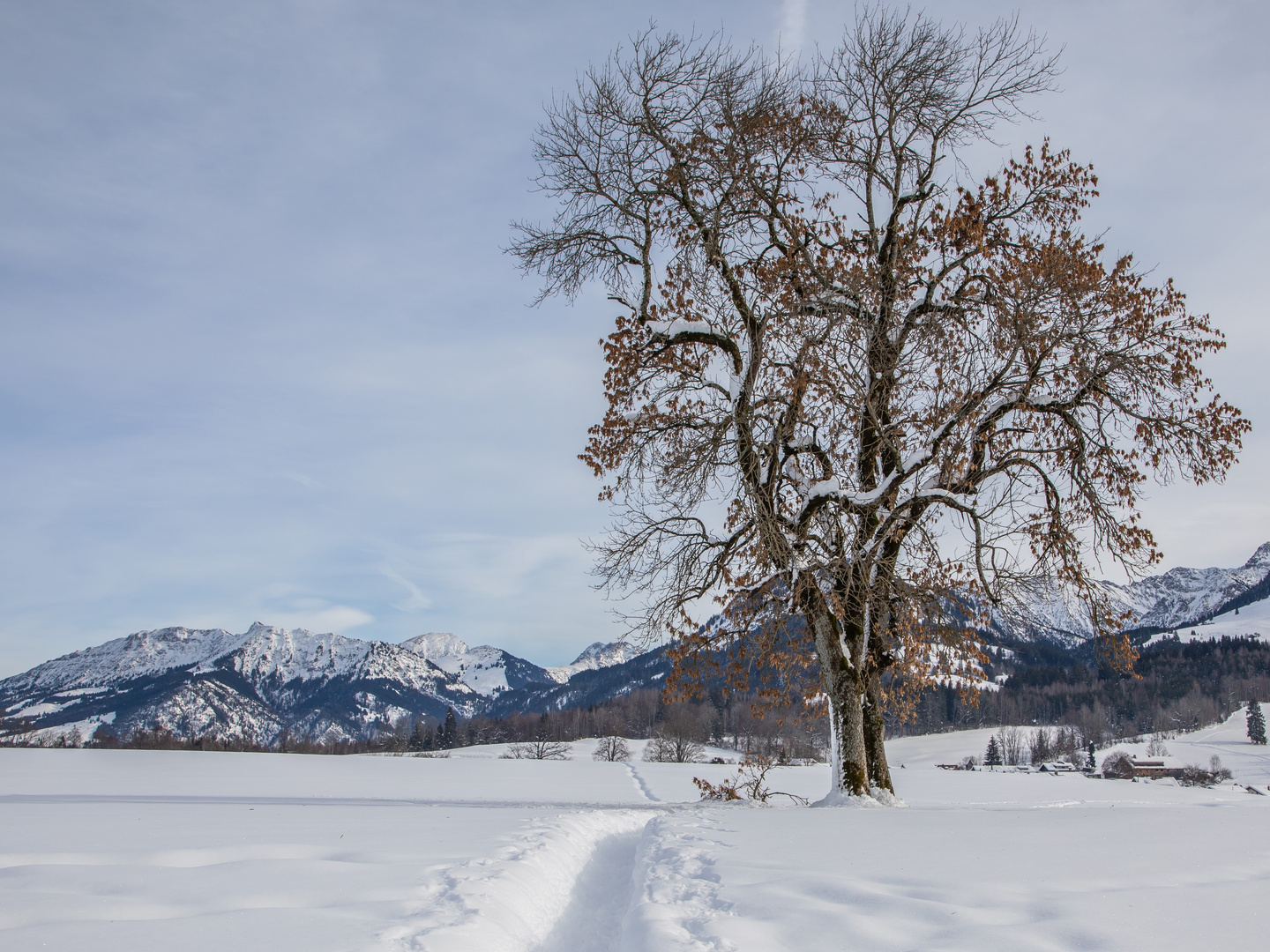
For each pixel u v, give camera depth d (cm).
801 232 1820
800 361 1580
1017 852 745
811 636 1748
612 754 11219
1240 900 519
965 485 1530
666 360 1789
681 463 1680
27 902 479
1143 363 1606
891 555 1636
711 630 1700
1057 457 1705
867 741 1670
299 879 576
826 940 440
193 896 512
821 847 797
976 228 1633
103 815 1114
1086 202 1795
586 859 907
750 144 1761
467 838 843
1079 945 418
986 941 428
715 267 1766
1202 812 1224
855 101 1812
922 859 707
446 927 451
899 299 1716
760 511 1525
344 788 2695
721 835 923
